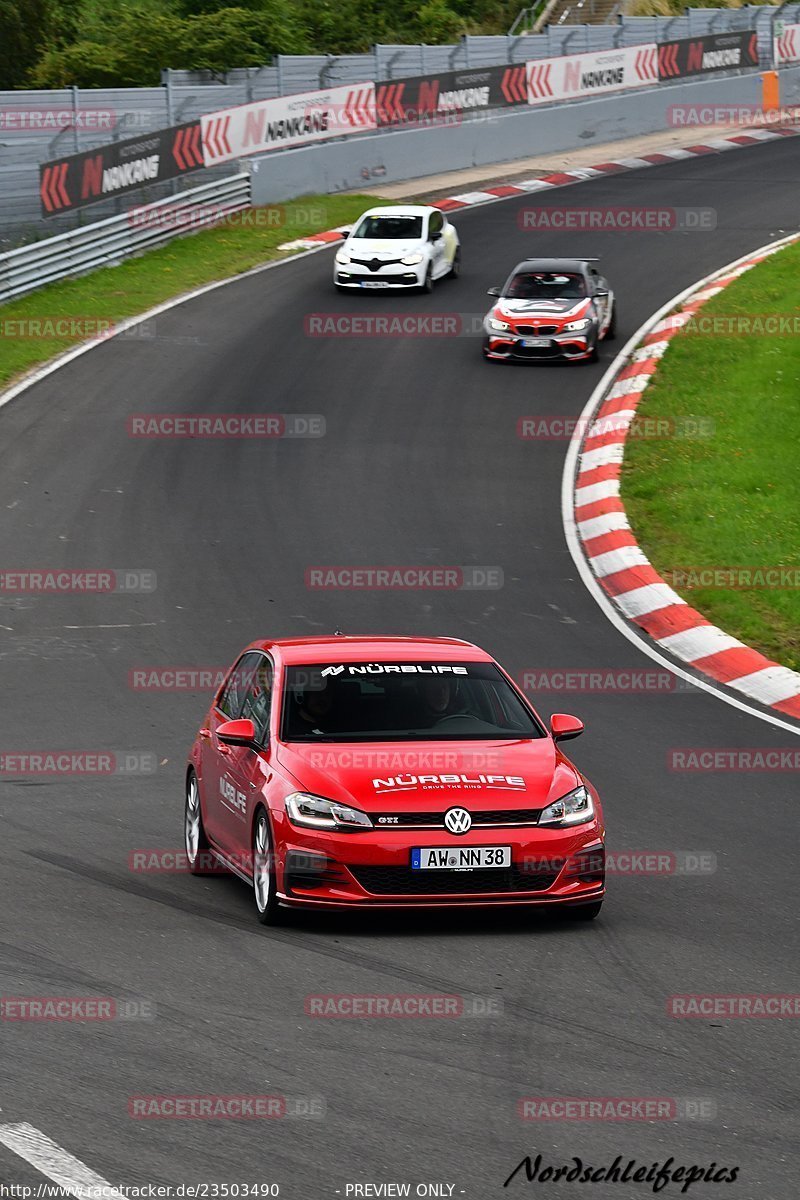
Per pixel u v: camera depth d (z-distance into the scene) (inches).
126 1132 828.6
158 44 7253.9
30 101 5497.1
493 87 7180.1
